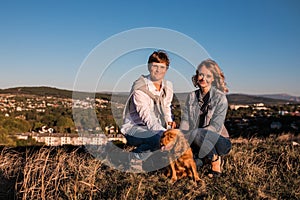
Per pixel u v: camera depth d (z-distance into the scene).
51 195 3.81
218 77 4.45
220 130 4.38
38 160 4.71
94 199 3.68
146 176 4.33
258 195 3.87
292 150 5.56
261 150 5.77
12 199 4.05
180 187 3.98
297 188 4.14
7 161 5.08
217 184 4.13
